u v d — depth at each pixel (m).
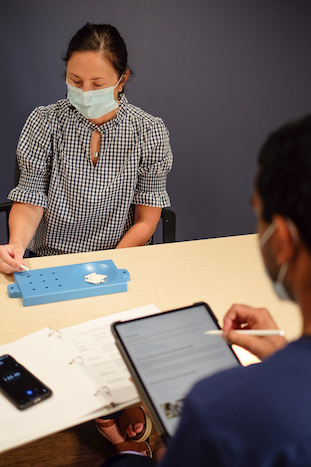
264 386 0.40
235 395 0.41
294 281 0.45
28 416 0.82
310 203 0.40
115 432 1.49
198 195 2.85
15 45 2.35
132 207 1.86
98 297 1.22
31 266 1.37
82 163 1.66
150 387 0.73
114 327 0.81
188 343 0.80
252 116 2.75
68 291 1.20
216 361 0.77
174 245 1.53
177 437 0.44
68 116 1.63
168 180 2.77
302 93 2.77
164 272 1.35
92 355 0.98
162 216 1.84
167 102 2.61
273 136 0.46
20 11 2.30
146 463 1.05
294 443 0.37
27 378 0.90
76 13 2.36
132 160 1.68
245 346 0.73
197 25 2.49
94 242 1.79
